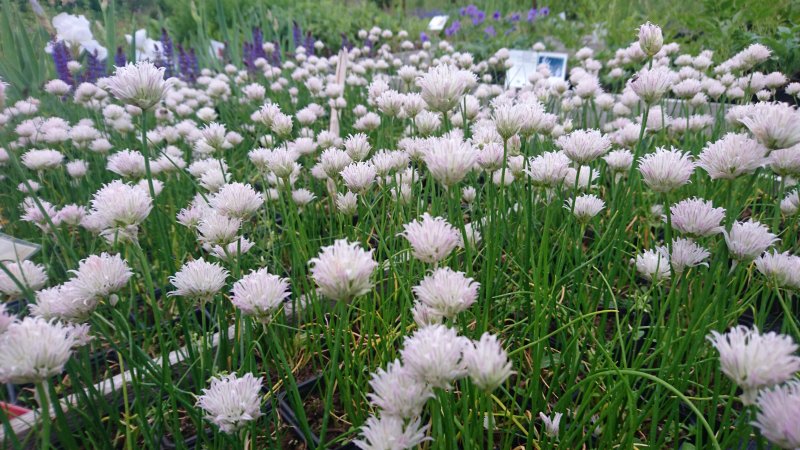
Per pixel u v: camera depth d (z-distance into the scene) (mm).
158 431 323
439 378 191
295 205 517
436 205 447
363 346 420
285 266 571
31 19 1106
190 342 363
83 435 333
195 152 744
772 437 178
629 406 268
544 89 694
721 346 193
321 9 2041
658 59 818
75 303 268
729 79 744
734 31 1088
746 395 189
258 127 873
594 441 327
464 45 1587
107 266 271
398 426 198
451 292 220
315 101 1061
